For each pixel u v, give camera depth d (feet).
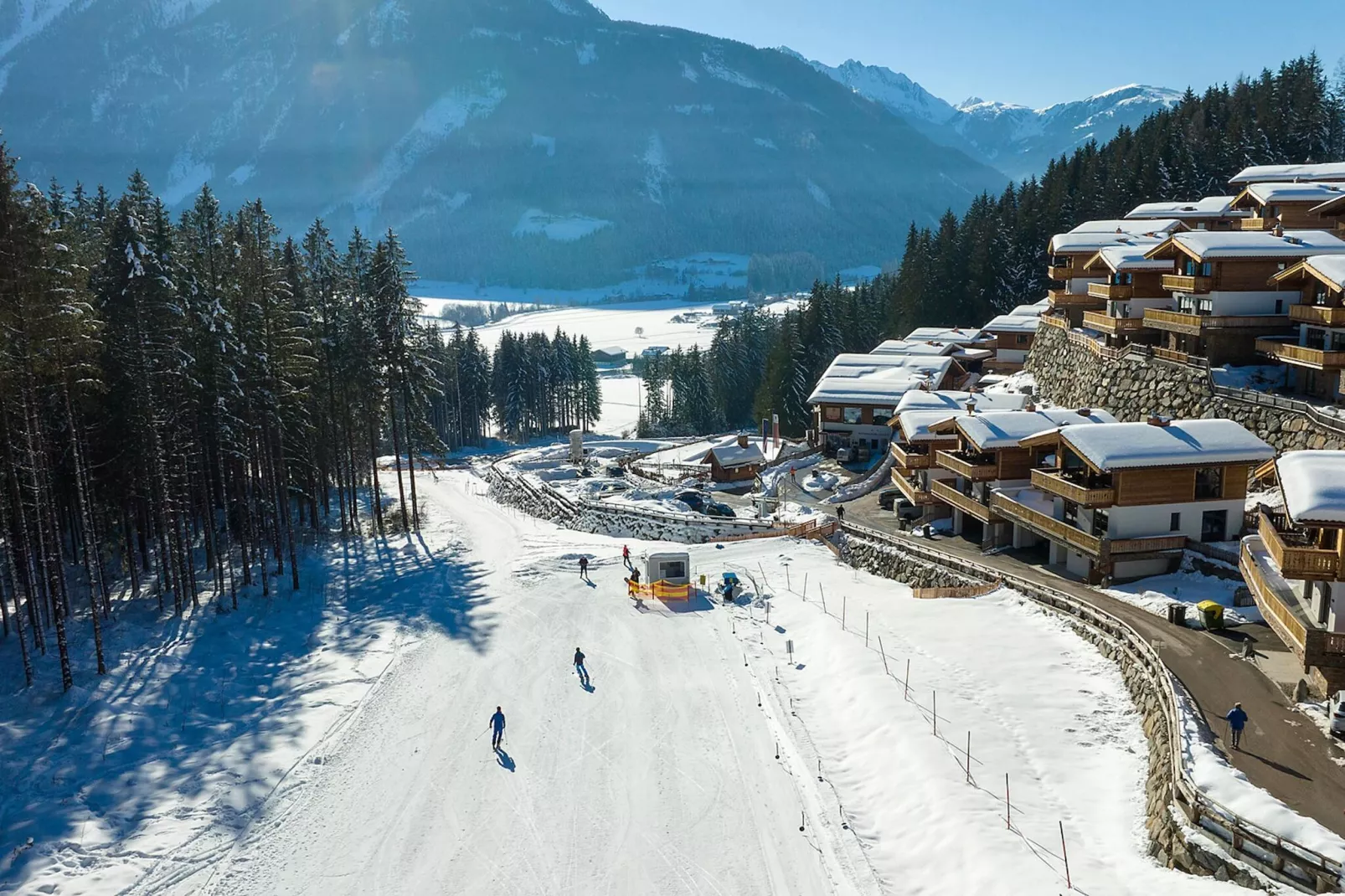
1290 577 97.25
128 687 136.46
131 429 167.22
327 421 244.01
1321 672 97.50
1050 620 134.21
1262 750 88.07
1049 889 76.95
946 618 143.64
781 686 132.67
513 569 197.77
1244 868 71.36
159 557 170.91
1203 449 141.18
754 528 218.59
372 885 90.79
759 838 95.66
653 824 99.25
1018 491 173.68
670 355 583.17
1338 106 411.95
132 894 89.25
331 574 199.52
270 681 142.61
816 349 431.43
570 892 88.79
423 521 256.93
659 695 131.64
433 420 482.28
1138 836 83.71
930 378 287.89
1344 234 229.66
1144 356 208.03
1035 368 287.28
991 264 421.18
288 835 99.60
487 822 100.99
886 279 575.38
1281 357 173.78
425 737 121.29
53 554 157.89
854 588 172.76
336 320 230.89
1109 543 140.77
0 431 138.82
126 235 164.66
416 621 167.32
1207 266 195.62
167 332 167.22
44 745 118.52
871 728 113.60
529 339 537.24
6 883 89.61
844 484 251.60
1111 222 303.48
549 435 528.63
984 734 105.60
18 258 126.00
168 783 109.50
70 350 138.62
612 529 239.09
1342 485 96.12
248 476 229.86
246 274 190.29
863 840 93.50
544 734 120.98
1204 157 395.96
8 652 147.64
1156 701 100.12
